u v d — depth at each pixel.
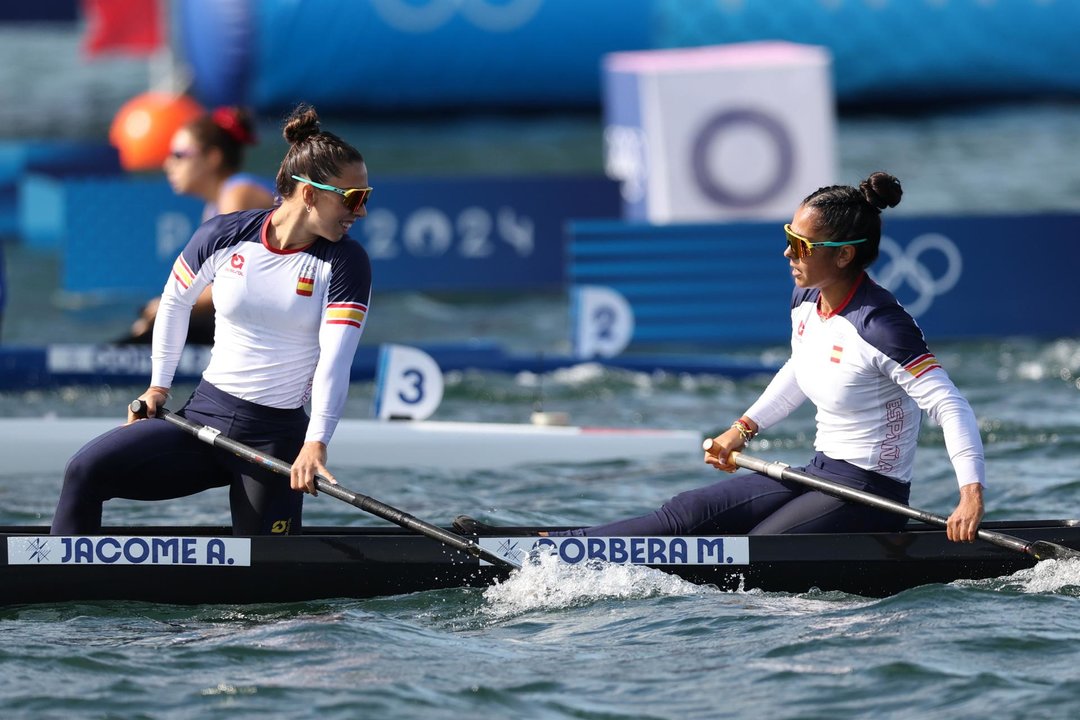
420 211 45.81
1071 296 40.06
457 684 15.82
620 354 38.88
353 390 35.25
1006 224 39.75
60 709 15.09
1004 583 19.09
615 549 19.14
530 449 28.38
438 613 18.47
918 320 39.81
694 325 38.97
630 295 38.62
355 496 18.14
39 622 18.03
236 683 15.82
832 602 18.73
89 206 43.66
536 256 46.72
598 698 15.45
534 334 42.50
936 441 29.38
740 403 34.00
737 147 46.09
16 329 41.97
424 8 75.56
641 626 17.84
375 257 45.66
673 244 38.62
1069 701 15.10
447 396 34.53
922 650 16.64
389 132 78.94
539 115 80.19
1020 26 77.88
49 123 89.00
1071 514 23.77
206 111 72.38
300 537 18.78
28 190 58.62
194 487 18.86
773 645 16.97
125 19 70.19
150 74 114.50
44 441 27.89
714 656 16.70
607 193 46.94
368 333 42.62
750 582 19.16
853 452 18.75
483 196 46.16
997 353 38.72
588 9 76.62
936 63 78.12
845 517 19.14
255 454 18.03
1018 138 79.88
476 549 18.70
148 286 44.22
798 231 17.92
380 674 16.12
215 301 18.20
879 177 17.89
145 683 15.83
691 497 19.62
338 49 74.88
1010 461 27.66
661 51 77.06
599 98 78.12
